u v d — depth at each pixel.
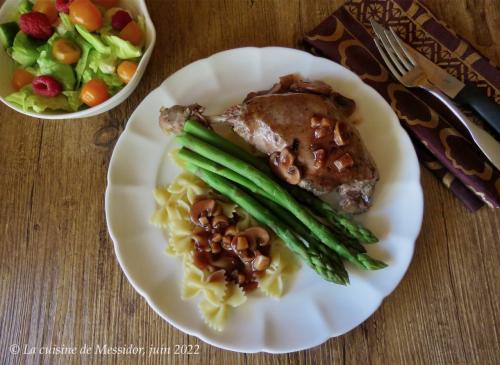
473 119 0.42
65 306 0.41
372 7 0.46
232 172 0.39
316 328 0.37
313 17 0.47
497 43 0.45
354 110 0.41
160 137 0.43
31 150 0.45
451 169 0.40
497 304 0.38
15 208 0.44
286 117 0.38
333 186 0.38
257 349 0.37
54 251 0.42
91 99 0.42
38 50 0.43
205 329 0.38
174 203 0.42
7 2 0.45
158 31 0.48
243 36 0.47
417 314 0.39
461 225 0.41
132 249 0.40
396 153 0.40
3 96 0.43
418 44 0.45
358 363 0.38
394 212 0.39
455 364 0.37
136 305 0.40
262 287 0.39
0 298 0.41
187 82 0.43
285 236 0.38
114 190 0.41
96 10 0.42
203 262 0.40
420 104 0.43
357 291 0.38
